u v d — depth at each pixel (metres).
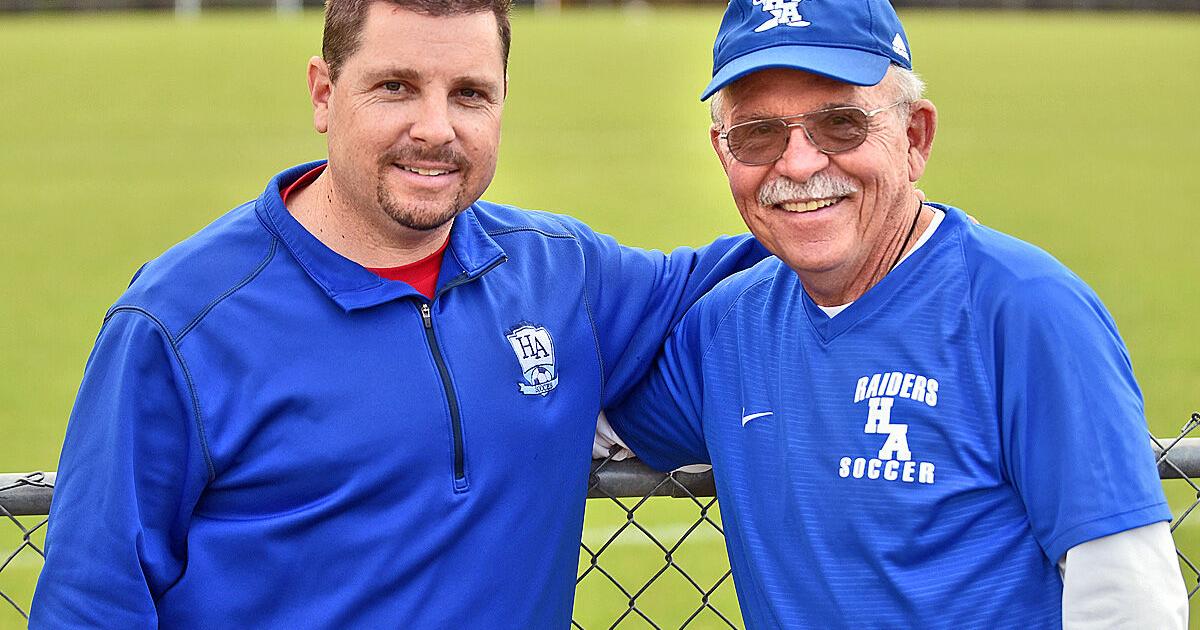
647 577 4.24
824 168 1.96
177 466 1.94
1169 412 6.44
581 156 16.58
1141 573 1.80
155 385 1.92
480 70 1.93
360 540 1.97
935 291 1.95
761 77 1.98
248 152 16.95
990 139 18.03
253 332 1.95
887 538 1.92
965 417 1.90
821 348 2.01
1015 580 1.88
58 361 7.76
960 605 1.89
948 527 1.90
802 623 2.00
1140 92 22.80
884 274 2.02
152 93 22.61
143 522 1.93
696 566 4.34
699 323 2.22
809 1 1.96
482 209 2.21
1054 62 26.77
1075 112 20.59
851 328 1.99
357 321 1.99
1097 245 11.35
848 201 1.98
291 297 1.98
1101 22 36.25
